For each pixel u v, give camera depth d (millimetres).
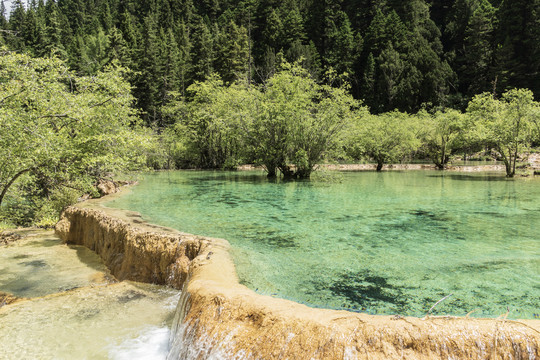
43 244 10812
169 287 7234
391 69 68125
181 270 7156
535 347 3570
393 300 5602
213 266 6223
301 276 6594
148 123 53875
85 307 6242
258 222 11352
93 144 13852
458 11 83250
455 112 35500
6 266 8750
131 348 4984
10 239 11289
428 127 38500
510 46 60000
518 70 59438
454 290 6008
